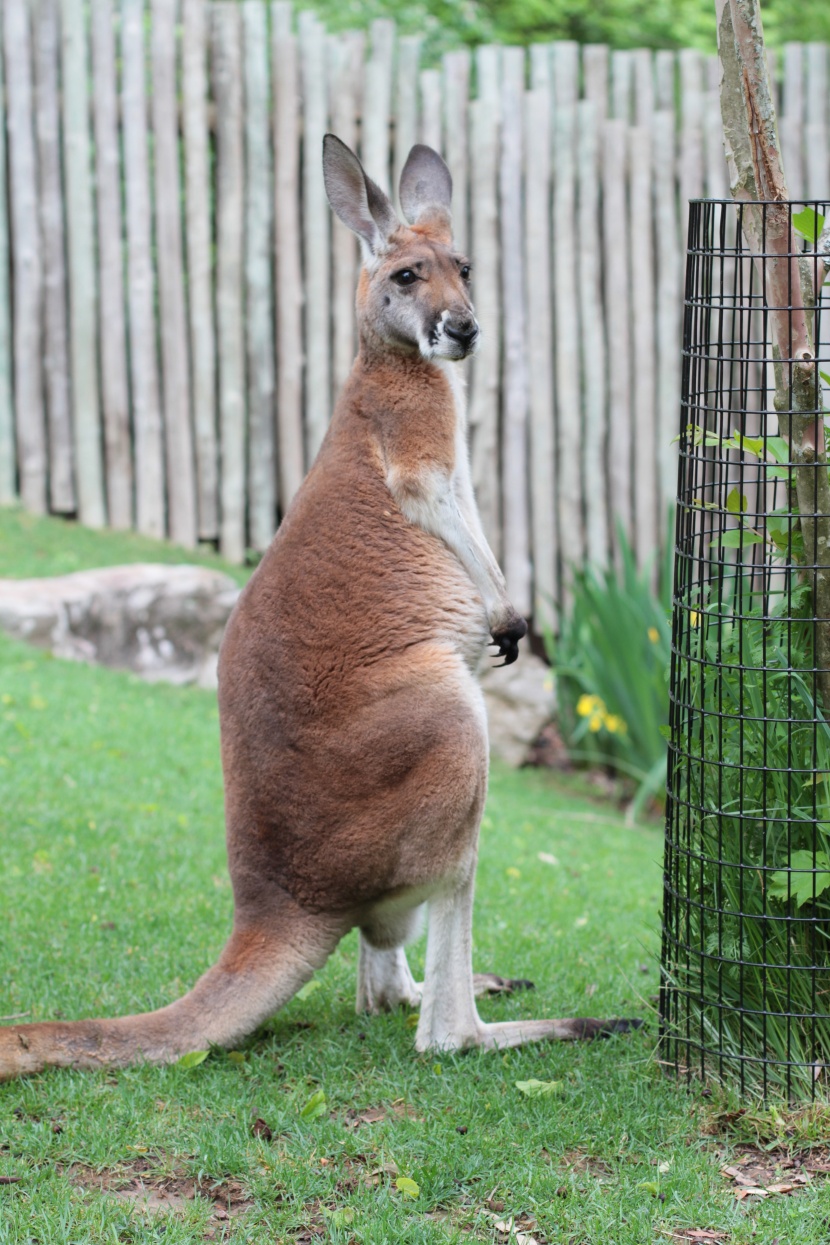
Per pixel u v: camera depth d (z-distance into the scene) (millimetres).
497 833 7918
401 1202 3512
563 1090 4066
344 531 4465
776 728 4105
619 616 9828
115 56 10562
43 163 10500
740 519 4109
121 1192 3561
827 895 4035
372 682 4301
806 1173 3664
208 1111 3928
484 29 16938
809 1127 3787
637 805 9195
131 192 10594
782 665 4168
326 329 10930
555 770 10406
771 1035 4082
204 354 10852
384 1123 3867
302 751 4301
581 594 10328
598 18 17859
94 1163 3664
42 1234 3326
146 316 10758
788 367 3945
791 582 4281
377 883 4332
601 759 10242
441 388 4652
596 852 7988
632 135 10867
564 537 11117
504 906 6316
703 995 4121
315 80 10641
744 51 3895
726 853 4125
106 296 10695
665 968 4305
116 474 10906
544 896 6574
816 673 4086
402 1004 4754
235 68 10594
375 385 4641
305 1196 3533
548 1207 3479
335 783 4277
